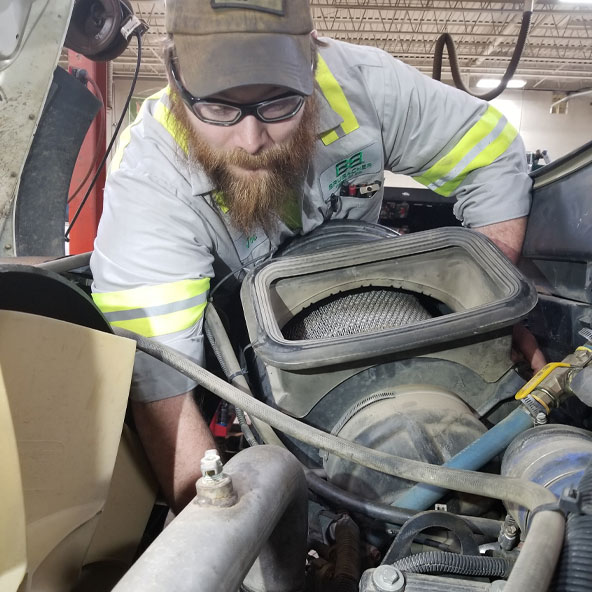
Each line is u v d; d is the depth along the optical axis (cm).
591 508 55
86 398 64
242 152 101
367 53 129
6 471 52
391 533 86
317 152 119
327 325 101
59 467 62
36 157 167
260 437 102
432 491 82
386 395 90
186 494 87
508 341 91
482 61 1017
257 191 107
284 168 107
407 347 83
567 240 111
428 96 129
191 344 100
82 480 65
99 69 268
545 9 765
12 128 144
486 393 95
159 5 750
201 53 93
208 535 50
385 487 85
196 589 45
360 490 86
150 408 94
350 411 91
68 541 65
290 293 103
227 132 100
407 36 920
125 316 99
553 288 120
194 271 106
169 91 111
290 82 93
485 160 131
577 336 104
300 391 90
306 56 98
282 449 70
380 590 61
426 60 1021
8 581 51
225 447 132
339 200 129
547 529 54
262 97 97
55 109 166
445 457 82
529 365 105
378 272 105
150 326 99
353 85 122
